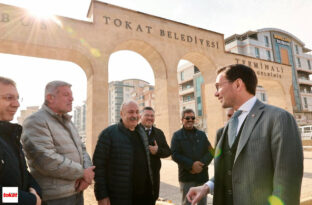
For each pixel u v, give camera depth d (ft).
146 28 41.60
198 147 10.91
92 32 35.81
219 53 50.85
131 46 41.86
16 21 30.50
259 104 4.84
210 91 50.01
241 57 55.26
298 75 141.38
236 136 4.99
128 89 270.87
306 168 26.07
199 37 48.49
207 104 50.60
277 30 133.18
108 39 36.99
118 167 8.04
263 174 4.21
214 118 48.42
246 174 4.41
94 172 8.05
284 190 3.70
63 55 35.12
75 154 7.50
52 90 7.48
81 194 7.70
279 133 4.03
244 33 126.11
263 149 4.28
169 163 34.17
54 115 7.25
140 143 8.92
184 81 143.84
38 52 33.63
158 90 43.96
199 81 131.13
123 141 8.37
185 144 10.91
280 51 132.36
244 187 4.39
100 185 7.74
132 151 8.37
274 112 4.36
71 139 7.63
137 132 9.04
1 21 29.58
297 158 3.83
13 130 5.68
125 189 7.82
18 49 32.17
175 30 45.32
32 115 7.02
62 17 33.73
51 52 33.91
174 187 18.48
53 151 6.60
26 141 6.62
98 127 33.53
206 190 5.59
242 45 123.24
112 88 272.72
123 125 8.87
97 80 34.71
